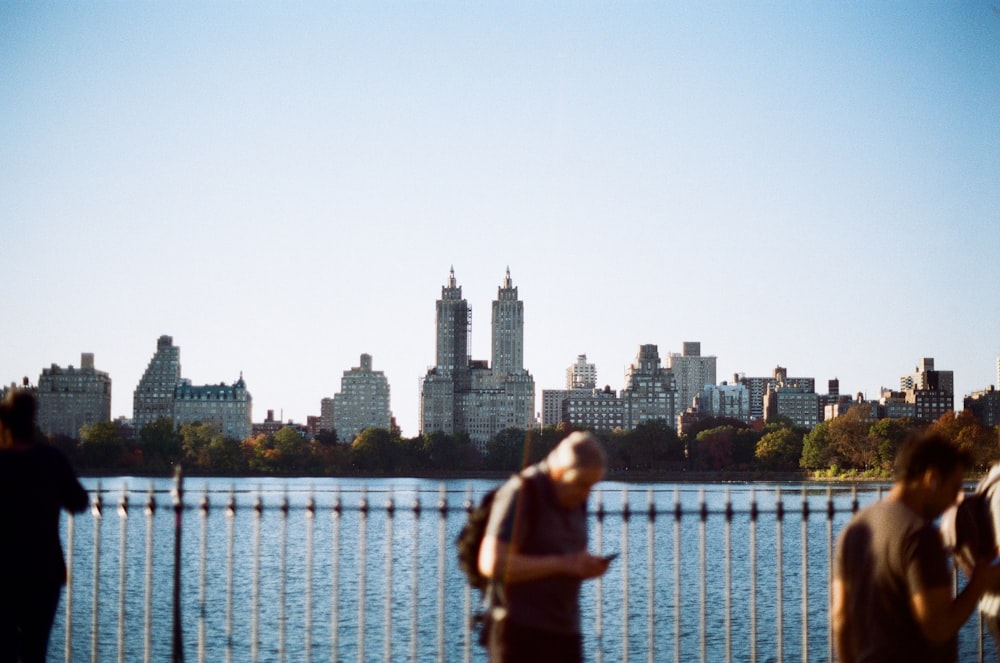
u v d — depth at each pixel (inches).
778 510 605.0
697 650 1497.3
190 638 1513.3
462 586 2127.2
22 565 481.7
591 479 377.4
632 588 2087.8
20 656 491.8
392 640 1547.7
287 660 1382.9
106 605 1861.5
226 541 3171.8
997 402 7214.6
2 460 486.0
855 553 374.3
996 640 427.8
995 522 424.8
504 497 378.9
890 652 360.8
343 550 2847.0
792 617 1802.4
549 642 375.2
